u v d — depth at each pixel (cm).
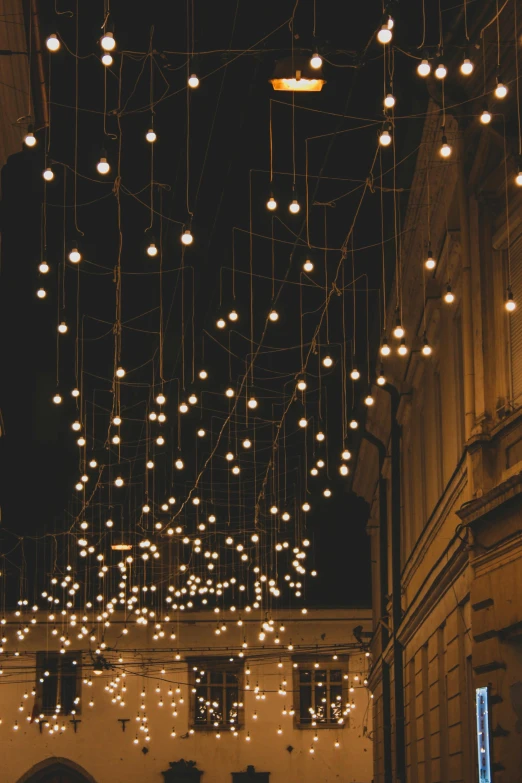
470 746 1538
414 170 1747
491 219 1438
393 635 2406
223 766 3922
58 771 3897
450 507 1661
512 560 1280
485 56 1359
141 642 4025
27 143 1061
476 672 1383
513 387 1379
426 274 1862
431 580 1820
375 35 932
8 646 3981
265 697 3994
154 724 3947
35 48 1681
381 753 3119
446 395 1783
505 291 1402
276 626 4062
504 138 1329
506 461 1363
